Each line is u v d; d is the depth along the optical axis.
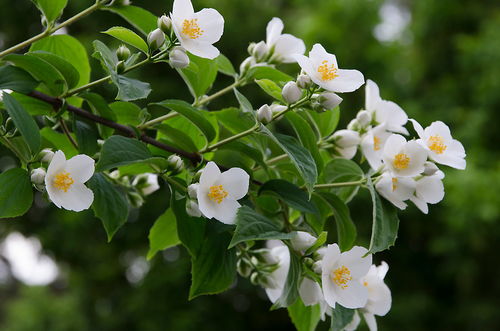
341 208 0.81
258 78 0.85
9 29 3.07
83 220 2.96
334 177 0.84
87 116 0.81
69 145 0.87
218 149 0.81
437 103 3.34
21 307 3.56
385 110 0.85
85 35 2.76
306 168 0.75
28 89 0.78
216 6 3.02
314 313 0.82
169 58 0.77
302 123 0.79
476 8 3.51
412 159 0.77
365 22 3.20
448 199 2.79
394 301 3.06
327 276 0.75
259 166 0.86
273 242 0.86
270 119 0.77
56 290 4.35
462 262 2.97
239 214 0.73
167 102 0.79
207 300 3.09
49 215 3.08
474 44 3.25
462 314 3.01
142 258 3.04
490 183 2.75
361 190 2.88
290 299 0.75
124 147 0.76
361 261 0.76
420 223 3.13
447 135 0.78
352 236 0.81
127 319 3.05
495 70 3.13
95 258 3.15
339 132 0.84
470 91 3.31
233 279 0.78
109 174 0.87
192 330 2.95
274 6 3.36
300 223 0.84
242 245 0.84
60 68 0.79
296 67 2.93
